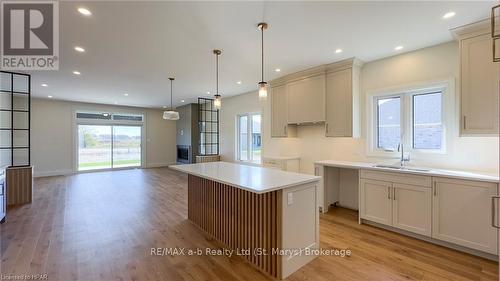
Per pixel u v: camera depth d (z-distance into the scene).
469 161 2.96
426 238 2.92
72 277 2.19
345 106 3.86
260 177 2.62
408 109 3.53
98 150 8.48
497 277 2.18
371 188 3.37
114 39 2.97
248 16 2.45
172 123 10.04
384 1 2.19
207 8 2.30
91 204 4.49
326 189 4.11
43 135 7.41
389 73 3.66
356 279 2.19
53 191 5.50
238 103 6.94
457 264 2.41
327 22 2.58
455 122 3.05
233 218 2.78
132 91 6.21
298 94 4.54
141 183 6.43
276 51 3.43
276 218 2.26
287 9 2.32
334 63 3.92
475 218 2.51
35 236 3.06
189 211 3.70
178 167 3.43
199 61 3.83
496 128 2.48
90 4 2.21
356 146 4.09
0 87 5.16
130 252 2.68
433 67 3.23
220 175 2.75
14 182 4.47
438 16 2.45
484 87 2.55
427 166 3.32
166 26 2.65
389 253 2.65
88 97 7.11
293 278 2.22
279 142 5.55
